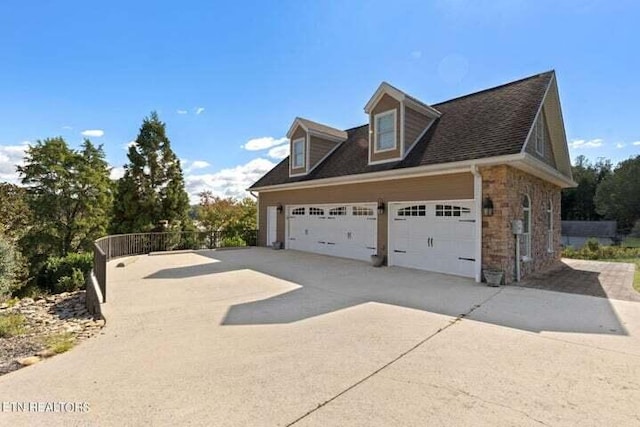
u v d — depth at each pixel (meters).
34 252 20.45
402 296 7.19
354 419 2.82
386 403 3.06
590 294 7.33
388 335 4.84
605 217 42.94
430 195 9.91
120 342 4.74
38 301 8.45
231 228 20.03
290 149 15.90
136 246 15.55
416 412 2.92
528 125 8.38
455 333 4.92
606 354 4.15
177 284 8.74
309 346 4.47
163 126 22.58
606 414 2.89
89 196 22.56
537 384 3.41
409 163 10.20
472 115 10.61
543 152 10.78
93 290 7.02
